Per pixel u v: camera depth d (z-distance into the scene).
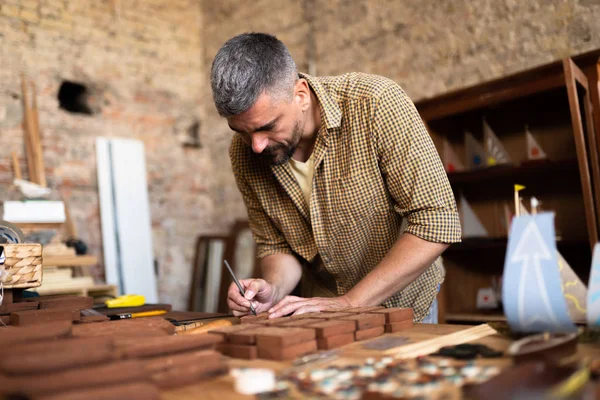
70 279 3.11
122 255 4.49
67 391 0.73
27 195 3.39
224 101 1.44
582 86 2.70
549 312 0.98
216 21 5.28
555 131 3.15
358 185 1.69
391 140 1.59
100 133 4.60
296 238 1.95
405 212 1.63
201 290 5.02
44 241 3.19
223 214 5.21
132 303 2.06
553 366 0.78
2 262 1.46
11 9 4.19
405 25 3.89
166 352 0.93
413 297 1.89
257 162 1.92
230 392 0.80
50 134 4.30
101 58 4.66
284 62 1.51
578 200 3.06
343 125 1.68
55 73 4.37
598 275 1.00
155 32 5.05
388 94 1.60
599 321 0.98
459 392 0.73
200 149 5.29
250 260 4.83
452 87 3.63
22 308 1.52
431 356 0.96
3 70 4.10
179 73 5.20
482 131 3.47
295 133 1.60
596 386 0.70
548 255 0.98
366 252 1.84
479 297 3.33
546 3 3.21
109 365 0.81
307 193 1.83
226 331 1.09
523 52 3.31
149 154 4.91
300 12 4.58
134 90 4.86
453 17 3.63
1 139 4.04
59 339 1.04
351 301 1.51
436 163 1.60
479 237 3.38
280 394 0.77
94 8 4.66
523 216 1.03
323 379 0.81
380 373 0.86
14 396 0.72
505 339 1.09
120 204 4.57
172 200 5.02
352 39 4.22
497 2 3.42
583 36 3.07
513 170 3.02
